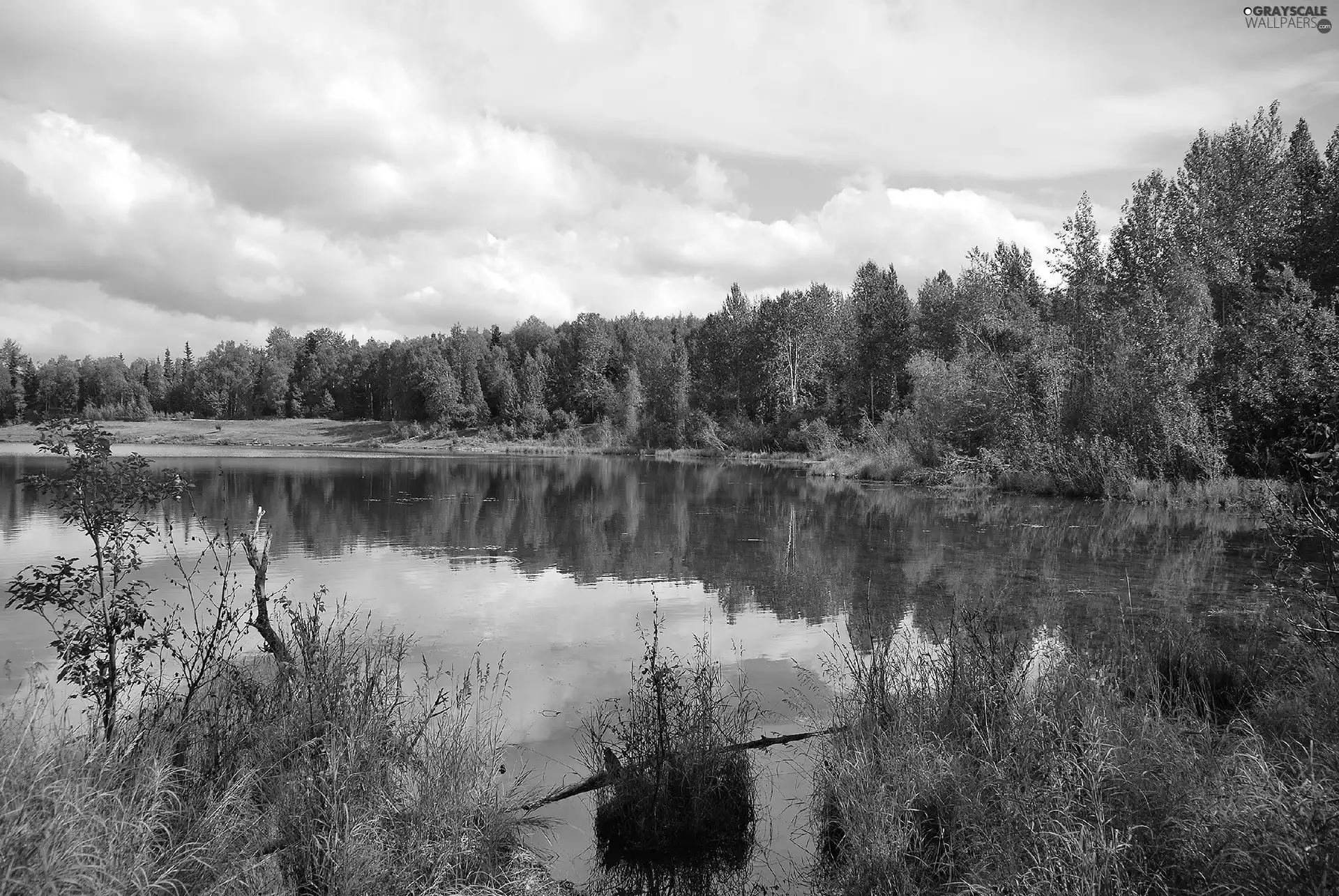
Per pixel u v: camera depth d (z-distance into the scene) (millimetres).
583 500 29562
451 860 4996
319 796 4926
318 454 67938
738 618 11969
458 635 10953
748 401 77938
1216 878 4004
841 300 85750
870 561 16719
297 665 6535
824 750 6609
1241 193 35875
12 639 9727
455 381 98500
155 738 5426
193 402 124438
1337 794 4168
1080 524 22000
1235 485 24812
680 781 5941
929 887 4754
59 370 126500
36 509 24547
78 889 3736
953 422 37844
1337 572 7535
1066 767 4906
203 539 18141
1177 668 7758
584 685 8859
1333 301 23125
